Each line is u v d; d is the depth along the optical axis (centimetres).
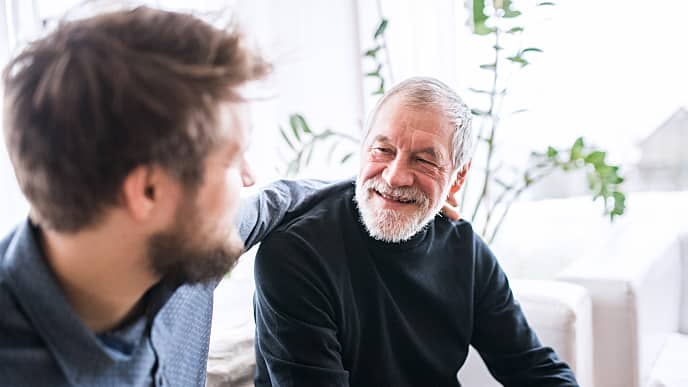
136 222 56
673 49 190
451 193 118
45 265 56
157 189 55
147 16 55
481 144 212
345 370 100
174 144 53
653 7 190
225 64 56
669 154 196
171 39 54
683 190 196
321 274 100
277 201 107
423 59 214
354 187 114
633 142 199
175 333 76
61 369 58
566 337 126
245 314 169
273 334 98
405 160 102
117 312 64
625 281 136
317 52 228
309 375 94
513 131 208
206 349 88
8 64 54
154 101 51
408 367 110
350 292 104
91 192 52
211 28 58
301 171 234
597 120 201
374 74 185
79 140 50
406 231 103
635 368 138
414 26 214
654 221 192
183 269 63
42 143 51
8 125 53
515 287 137
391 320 107
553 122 205
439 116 103
